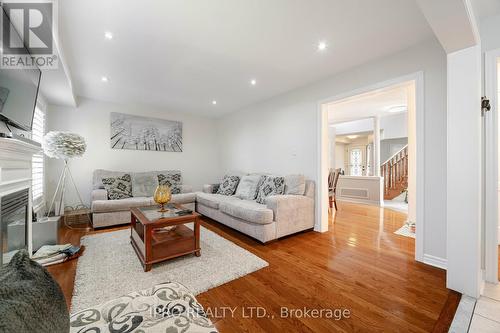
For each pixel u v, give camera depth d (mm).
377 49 2336
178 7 1708
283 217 2797
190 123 5262
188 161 5227
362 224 3627
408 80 2285
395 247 2574
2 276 527
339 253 2395
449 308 1464
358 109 4980
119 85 3371
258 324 1321
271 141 4012
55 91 3088
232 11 1760
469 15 1305
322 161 3197
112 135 4215
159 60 2574
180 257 2242
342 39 2160
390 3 1679
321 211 3170
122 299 874
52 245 2367
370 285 1749
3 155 1428
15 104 1710
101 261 2129
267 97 3998
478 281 1561
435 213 2090
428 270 1997
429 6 1258
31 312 483
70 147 2889
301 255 2336
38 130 3113
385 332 1256
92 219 3361
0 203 1395
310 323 1331
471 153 1581
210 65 2717
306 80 3180
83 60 2545
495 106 1770
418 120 2207
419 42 2201
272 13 1787
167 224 2068
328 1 1658
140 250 2156
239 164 4859
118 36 2080
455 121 1646
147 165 4629
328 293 1643
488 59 1798
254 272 1963
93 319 756
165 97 3986
